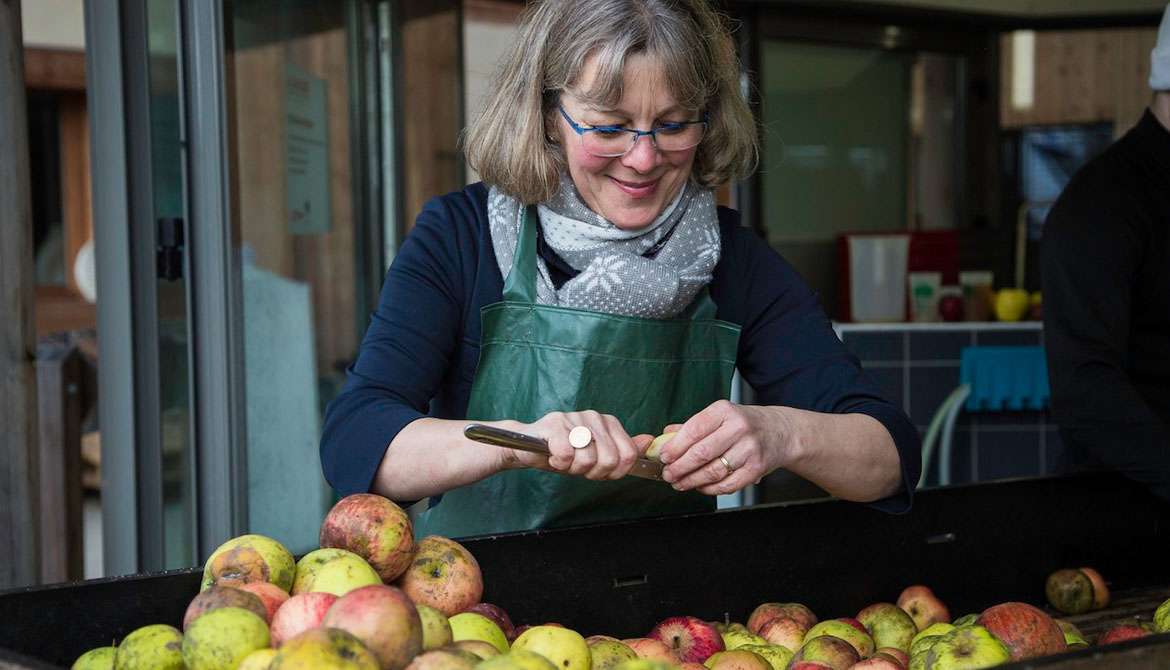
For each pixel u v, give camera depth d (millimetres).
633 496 1521
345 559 1143
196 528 2566
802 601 1501
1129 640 958
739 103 1551
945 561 1598
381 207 3715
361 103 3605
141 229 2443
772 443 1355
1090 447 1883
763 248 1664
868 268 4559
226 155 2531
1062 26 4977
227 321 2545
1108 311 1951
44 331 5688
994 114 4984
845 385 1542
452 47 4027
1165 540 1789
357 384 1420
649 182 1441
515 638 1202
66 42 5648
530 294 1488
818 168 4695
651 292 1457
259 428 3037
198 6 2490
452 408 1559
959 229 4977
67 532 3510
